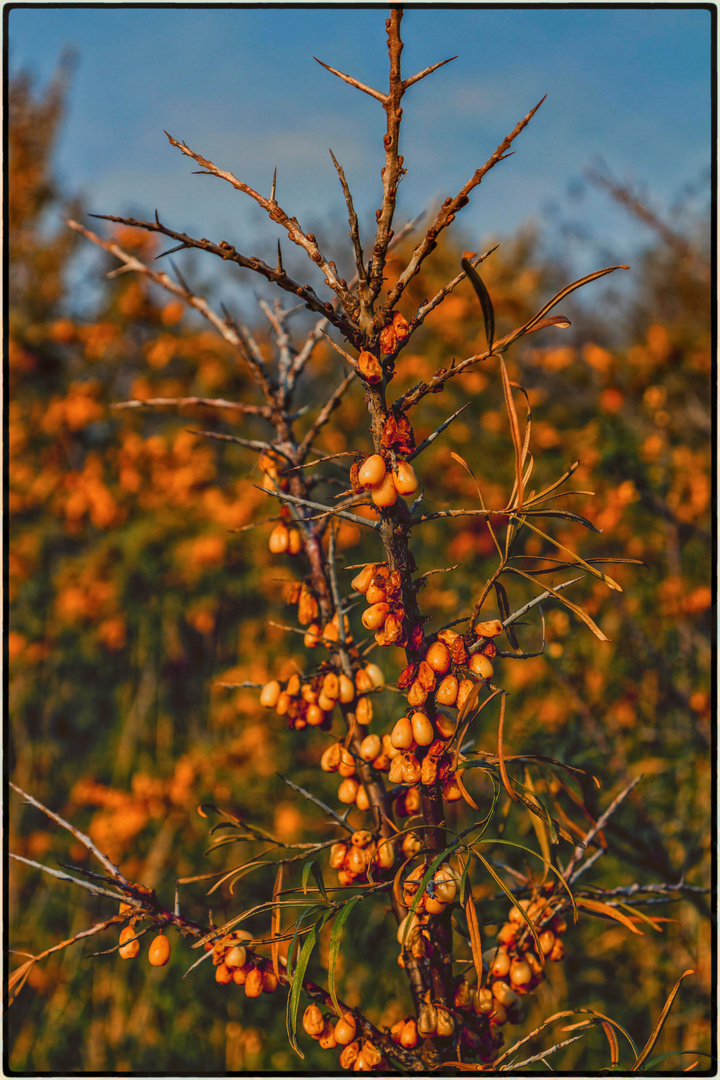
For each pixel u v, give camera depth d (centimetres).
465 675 74
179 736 188
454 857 75
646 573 144
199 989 139
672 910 125
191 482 194
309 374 205
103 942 153
